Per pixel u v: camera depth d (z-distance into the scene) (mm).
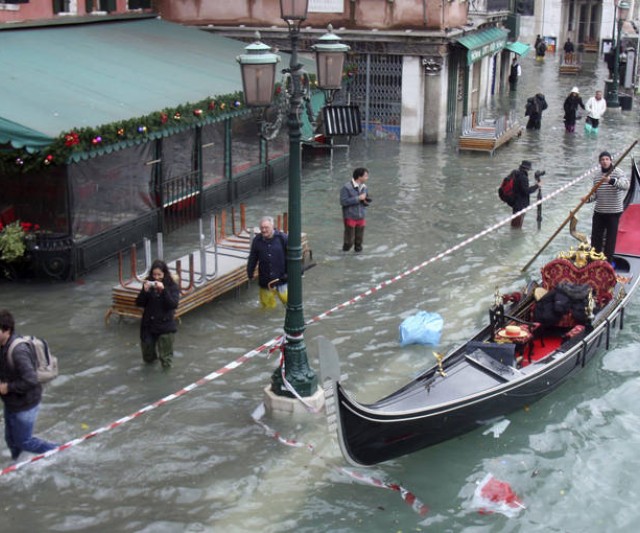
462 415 8461
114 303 11242
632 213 14227
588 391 9859
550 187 19922
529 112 28016
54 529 7223
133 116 13695
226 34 24625
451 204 18156
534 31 56250
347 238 14602
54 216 13039
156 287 9766
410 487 7969
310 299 12492
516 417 9250
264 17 24453
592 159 23266
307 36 24344
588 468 8328
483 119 29078
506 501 7789
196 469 8148
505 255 14625
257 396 9609
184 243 15156
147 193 15086
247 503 7641
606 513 7652
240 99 16828
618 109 32875
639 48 37531
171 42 20297
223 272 11969
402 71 25000
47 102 13102
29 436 8008
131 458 8312
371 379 10016
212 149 17375
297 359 9172
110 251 13953
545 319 10469
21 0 16891
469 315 11922
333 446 8586
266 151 19531
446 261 14289
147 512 7477
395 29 24375
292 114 8578
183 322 11570
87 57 16531
